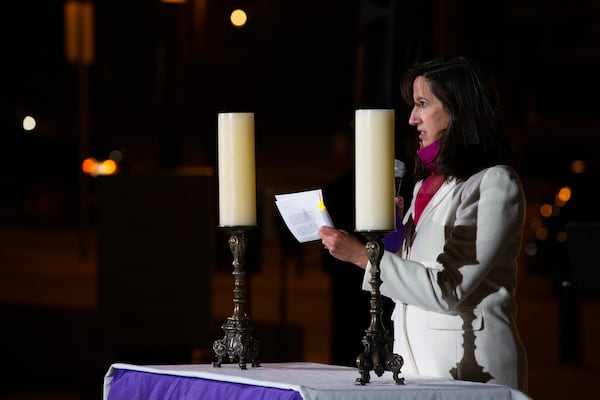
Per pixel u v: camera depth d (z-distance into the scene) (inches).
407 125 337.7
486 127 233.8
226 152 224.4
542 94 1665.8
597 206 741.9
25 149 1064.2
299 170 1288.1
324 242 224.8
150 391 220.8
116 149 1040.2
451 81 233.8
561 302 550.9
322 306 697.0
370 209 209.2
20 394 471.2
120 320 451.5
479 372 227.8
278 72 1963.6
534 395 485.4
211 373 211.5
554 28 1711.4
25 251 922.1
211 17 1959.9
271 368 226.7
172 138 496.1
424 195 240.7
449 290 221.3
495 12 438.6
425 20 369.1
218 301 706.2
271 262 866.1
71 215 1066.7
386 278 223.0
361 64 396.2
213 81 1930.4
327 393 194.1
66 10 899.4
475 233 224.4
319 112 1929.1
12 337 590.6
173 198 452.4
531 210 901.8
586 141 1406.3
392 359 205.6
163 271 452.1
